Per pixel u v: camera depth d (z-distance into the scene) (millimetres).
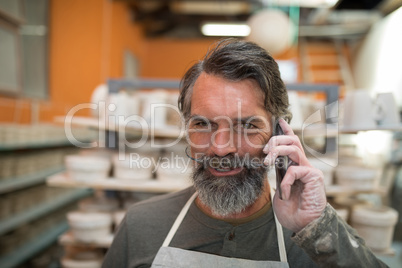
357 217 1633
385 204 2232
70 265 2039
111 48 5379
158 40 8383
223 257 841
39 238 3326
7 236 2885
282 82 842
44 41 4191
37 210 3168
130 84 2229
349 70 5641
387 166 2254
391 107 1655
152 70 8398
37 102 3707
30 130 2975
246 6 6496
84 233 1935
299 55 6105
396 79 3102
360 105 1685
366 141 2240
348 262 678
